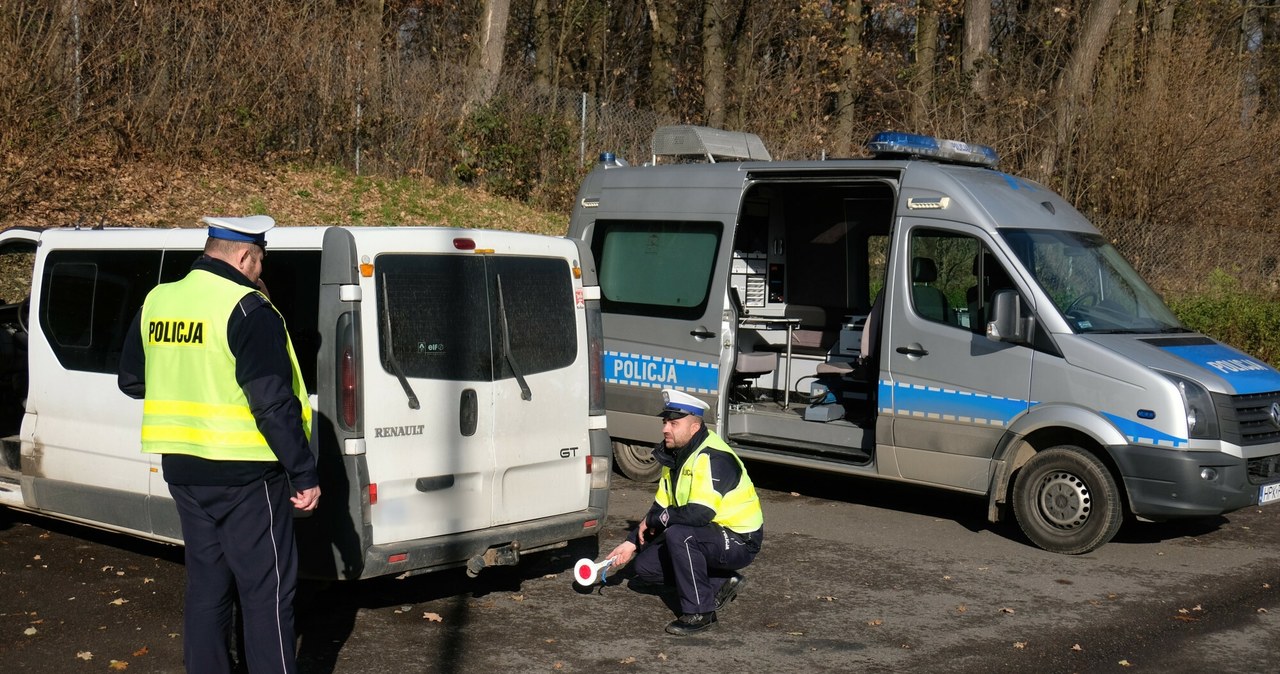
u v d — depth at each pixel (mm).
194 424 4312
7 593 6035
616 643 5555
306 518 5367
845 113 22797
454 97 18016
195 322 4324
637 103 29578
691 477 5707
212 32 15555
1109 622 6031
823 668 5262
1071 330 7492
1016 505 7641
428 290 5602
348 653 5324
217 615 4418
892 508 8766
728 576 6051
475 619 5875
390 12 23000
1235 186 17203
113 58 14156
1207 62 17625
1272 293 16234
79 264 6449
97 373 6242
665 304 9234
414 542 5488
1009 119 18828
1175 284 16281
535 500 6078
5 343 7867
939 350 7941
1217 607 6332
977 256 7891
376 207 15805
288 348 4402
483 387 5785
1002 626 5934
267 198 14891
